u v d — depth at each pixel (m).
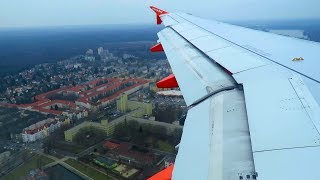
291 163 5.27
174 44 17.52
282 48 13.34
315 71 9.70
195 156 6.19
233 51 13.38
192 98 9.72
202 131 7.21
